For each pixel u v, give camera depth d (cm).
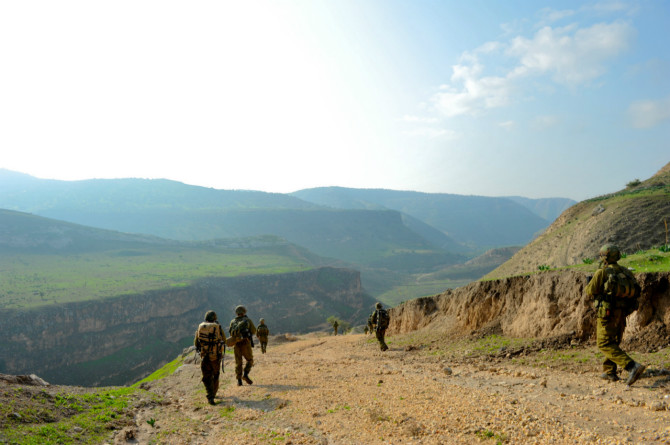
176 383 1093
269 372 1155
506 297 1448
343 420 618
